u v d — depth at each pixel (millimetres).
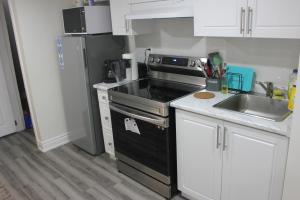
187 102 2066
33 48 3020
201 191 2143
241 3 1772
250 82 2189
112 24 2818
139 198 2402
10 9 2889
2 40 3576
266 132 1626
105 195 2469
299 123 1435
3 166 3057
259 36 1756
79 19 2793
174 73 2732
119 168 2797
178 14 2100
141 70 2982
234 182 1898
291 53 1961
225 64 2365
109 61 2881
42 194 2533
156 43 2893
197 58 2482
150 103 2182
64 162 3068
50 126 3354
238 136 1773
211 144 1940
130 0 2549
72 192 2539
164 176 2314
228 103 2098
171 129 2180
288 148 1535
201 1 1971
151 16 2254
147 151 2393
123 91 2498
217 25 1936
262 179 1735
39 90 3168
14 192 2584
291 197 1586
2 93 3703
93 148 3090
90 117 2957
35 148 3453
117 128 2631
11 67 3727
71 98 3117
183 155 2172
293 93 1750
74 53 2830
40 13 2996
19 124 3963
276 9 1637
